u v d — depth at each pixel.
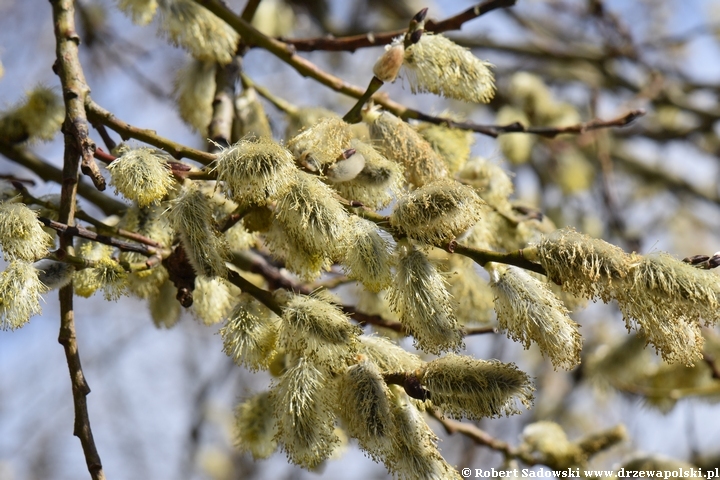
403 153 0.77
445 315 0.71
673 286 0.69
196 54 0.85
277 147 0.71
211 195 0.76
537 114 1.18
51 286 0.73
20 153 0.85
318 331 0.71
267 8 0.97
